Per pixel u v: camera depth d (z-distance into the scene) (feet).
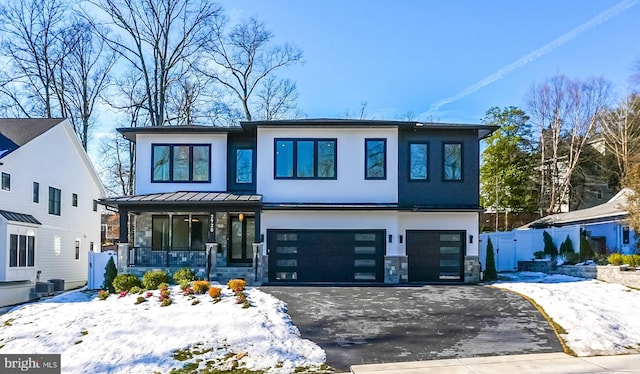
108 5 100.53
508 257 75.25
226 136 64.54
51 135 81.92
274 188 61.52
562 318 39.91
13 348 35.76
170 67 105.09
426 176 62.69
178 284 53.98
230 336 36.04
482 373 29.19
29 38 100.58
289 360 32.37
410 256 61.46
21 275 69.72
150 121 105.70
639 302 44.37
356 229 60.85
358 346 34.81
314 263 60.49
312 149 61.98
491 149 123.95
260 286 55.62
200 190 64.03
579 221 76.59
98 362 32.58
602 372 28.76
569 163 123.95
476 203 62.44
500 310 42.86
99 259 62.34
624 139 120.06
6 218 65.98
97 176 100.73
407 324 39.37
